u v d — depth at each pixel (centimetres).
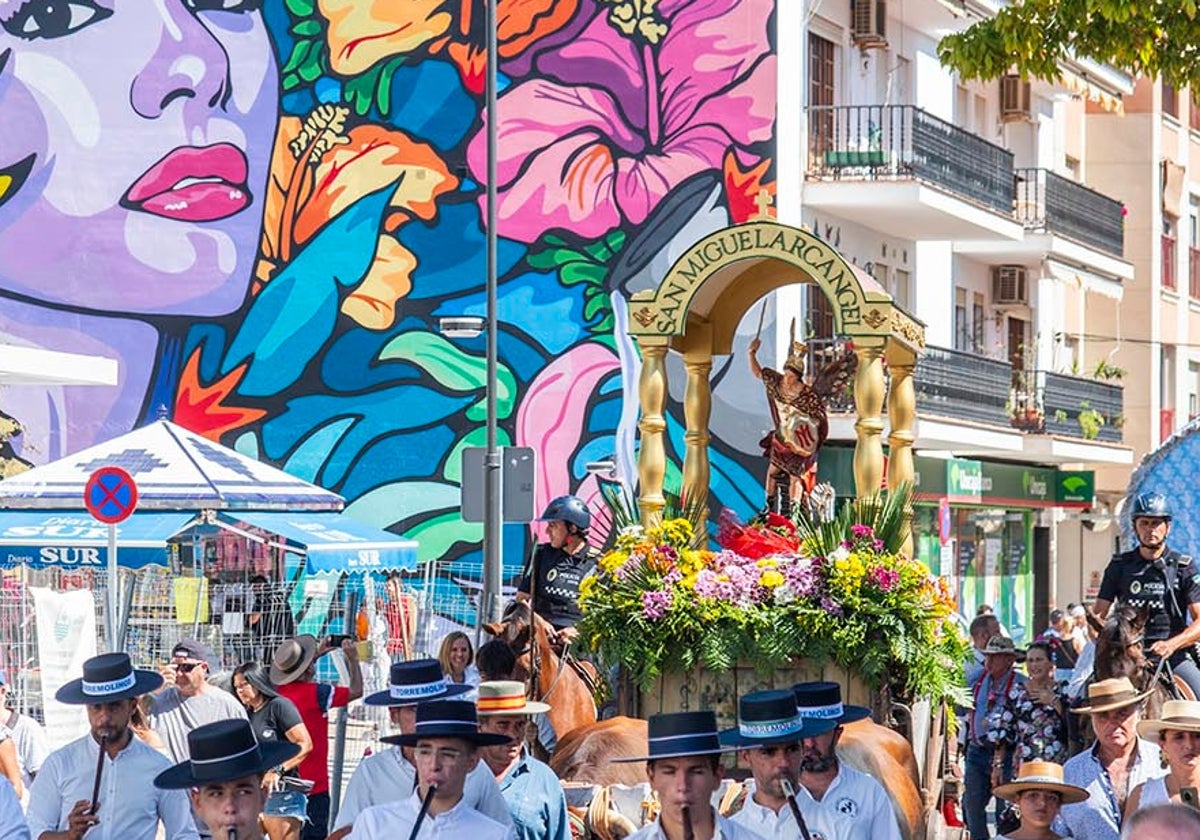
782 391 1622
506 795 1078
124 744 1071
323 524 2544
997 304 4194
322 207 3266
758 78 3162
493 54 2672
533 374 3200
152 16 3303
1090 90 4047
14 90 3319
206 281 3288
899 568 1395
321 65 3272
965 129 3788
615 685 1433
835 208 3350
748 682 1400
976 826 1817
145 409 3288
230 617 2362
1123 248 4472
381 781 1056
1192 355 5362
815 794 1012
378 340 3250
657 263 3181
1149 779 1075
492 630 1513
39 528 2369
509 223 3209
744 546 1458
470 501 2475
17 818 1024
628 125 3191
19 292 3309
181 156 3297
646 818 1209
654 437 1558
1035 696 1689
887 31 3603
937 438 3438
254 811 928
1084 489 4300
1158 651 1479
